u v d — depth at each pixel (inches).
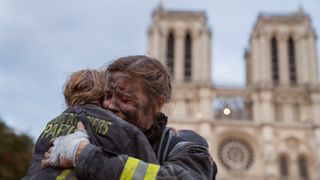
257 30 3870.6
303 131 3511.3
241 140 3521.2
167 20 3870.6
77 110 157.5
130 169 136.1
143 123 162.6
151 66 162.6
